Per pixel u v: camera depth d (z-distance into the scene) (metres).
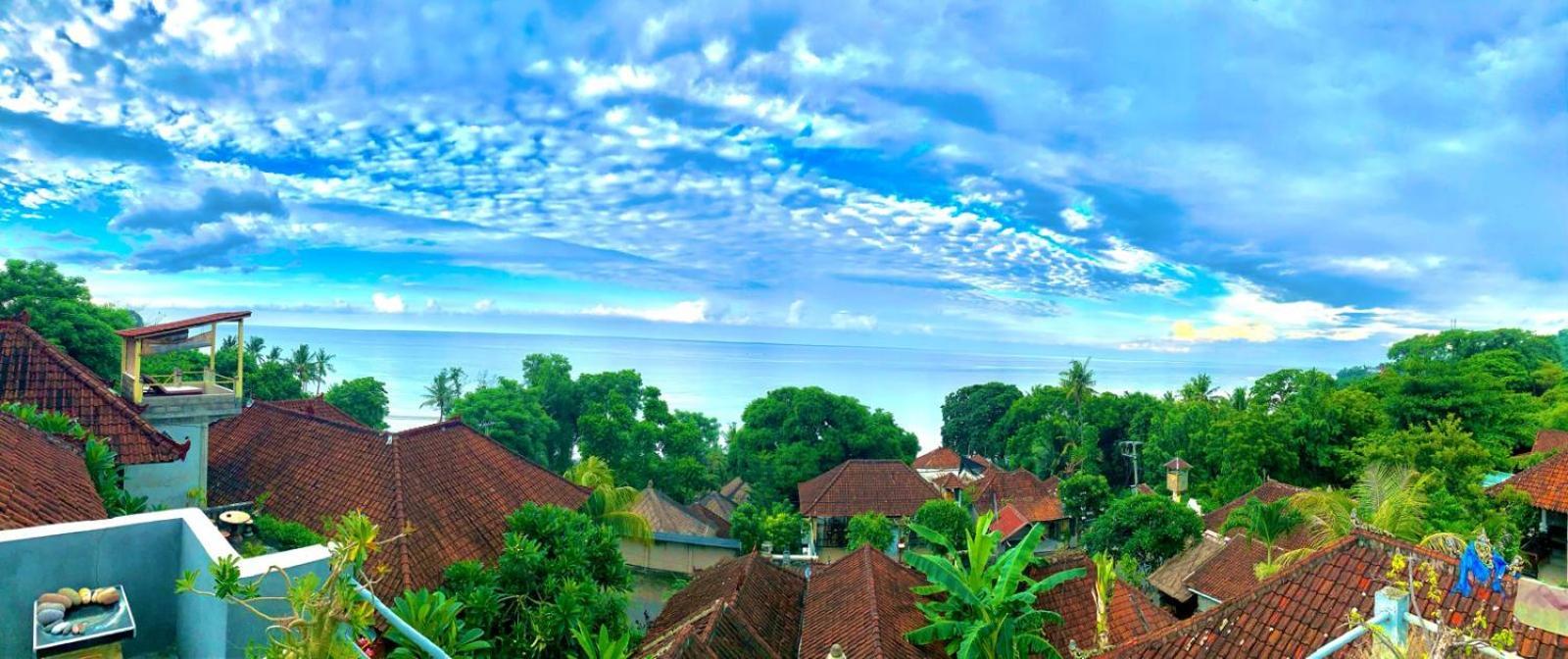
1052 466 80.31
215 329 22.16
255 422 25.67
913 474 54.47
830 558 48.56
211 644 6.99
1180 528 35.47
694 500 61.16
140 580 7.83
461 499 21.66
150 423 19.80
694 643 14.67
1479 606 11.09
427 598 10.71
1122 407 79.19
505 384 66.44
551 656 14.98
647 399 72.06
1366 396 51.72
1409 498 24.64
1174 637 13.16
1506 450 42.88
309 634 6.14
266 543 16.98
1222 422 54.69
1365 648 10.29
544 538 17.09
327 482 21.00
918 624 19.22
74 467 13.28
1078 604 20.00
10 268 31.48
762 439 67.19
